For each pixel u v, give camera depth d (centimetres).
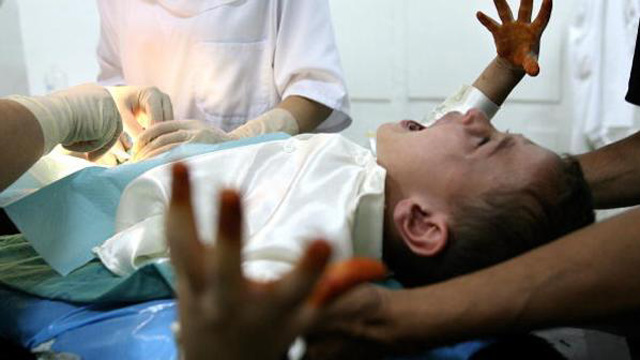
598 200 87
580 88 164
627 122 158
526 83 175
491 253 60
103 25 137
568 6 166
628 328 68
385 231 66
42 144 67
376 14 184
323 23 124
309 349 44
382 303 44
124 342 54
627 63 156
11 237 85
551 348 61
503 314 45
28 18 192
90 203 74
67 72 200
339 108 121
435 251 61
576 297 45
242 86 125
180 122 91
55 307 62
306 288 30
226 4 120
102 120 81
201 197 62
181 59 124
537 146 66
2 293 67
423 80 186
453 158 64
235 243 29
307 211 63
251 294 30
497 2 96
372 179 66
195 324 31
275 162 72
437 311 44
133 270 63
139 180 69
